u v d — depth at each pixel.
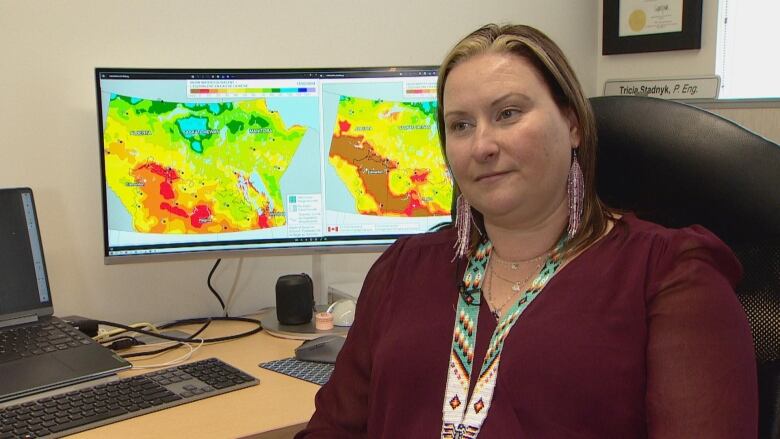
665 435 0.76
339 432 1.02
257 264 1.76
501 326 0.88
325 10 1.78
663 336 0.79
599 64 2.34
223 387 1.17
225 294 1.72
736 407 0.75
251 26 1.69
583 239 0.89
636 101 0.97
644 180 0.95
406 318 0.95
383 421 0.94
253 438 1.02
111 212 1.43
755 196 0.87
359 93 1.52
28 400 1.10
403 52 1.91
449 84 0.91
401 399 0.91
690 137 0.92
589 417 0.80
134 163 1.43
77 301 1.57
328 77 1.51
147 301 1.64
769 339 0.90
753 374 0.78
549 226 0.93
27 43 1.47
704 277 0.80
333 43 1.80
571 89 0.90
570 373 0.81
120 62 1.56
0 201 1.35
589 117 0.92
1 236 1.35
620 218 0.91
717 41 2.13
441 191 1.57
